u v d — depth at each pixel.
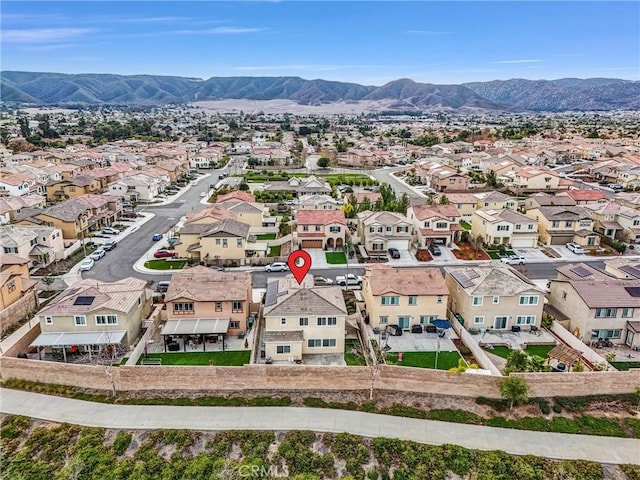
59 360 42.72
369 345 45.34
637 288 47.81
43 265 65.94
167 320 47.41
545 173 117.75
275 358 43.09
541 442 33.84
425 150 186.12
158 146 188.88
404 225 74.50
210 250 68.00
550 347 45.97
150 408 36.69
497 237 75.75
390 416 36.25
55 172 123.00
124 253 72.75
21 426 34.78
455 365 42.84
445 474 31.44
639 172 123.56
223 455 32.50
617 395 38.12
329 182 133.50
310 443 33.50
